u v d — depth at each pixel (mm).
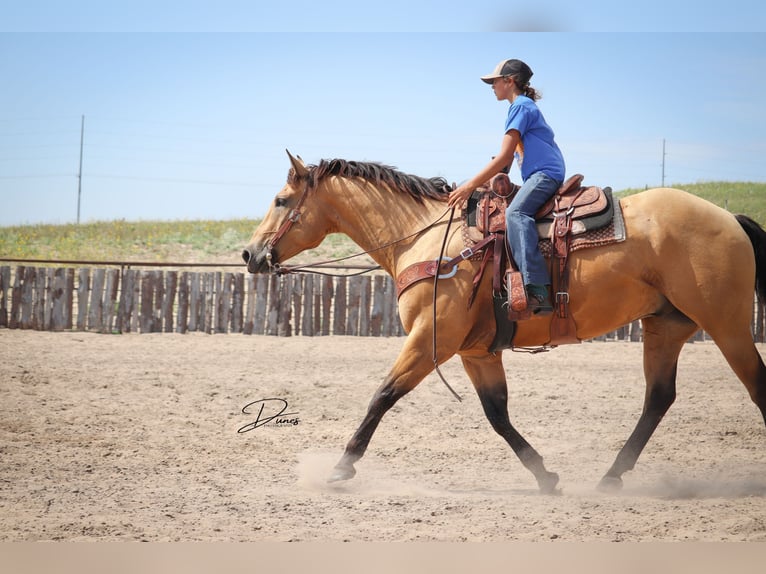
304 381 12383
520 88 6820
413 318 6613
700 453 8164
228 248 28891
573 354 16500
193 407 10234
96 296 18094
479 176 6535
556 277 6363
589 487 6824
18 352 14531
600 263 6285
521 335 6590
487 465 7723
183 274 18234
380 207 7098
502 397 6906
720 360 15719
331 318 20516
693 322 6625
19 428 8625
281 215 7312
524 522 5535
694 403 10961
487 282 6523
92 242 29656
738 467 7535
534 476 7023
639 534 5207
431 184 7055
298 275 18203
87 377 12070
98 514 5641
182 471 7148
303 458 7824
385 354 15656
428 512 5816
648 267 6285
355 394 11414
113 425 9000
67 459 7434
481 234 6527
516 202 6414
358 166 7223
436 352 6484
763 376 6332
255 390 11492
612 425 9664
